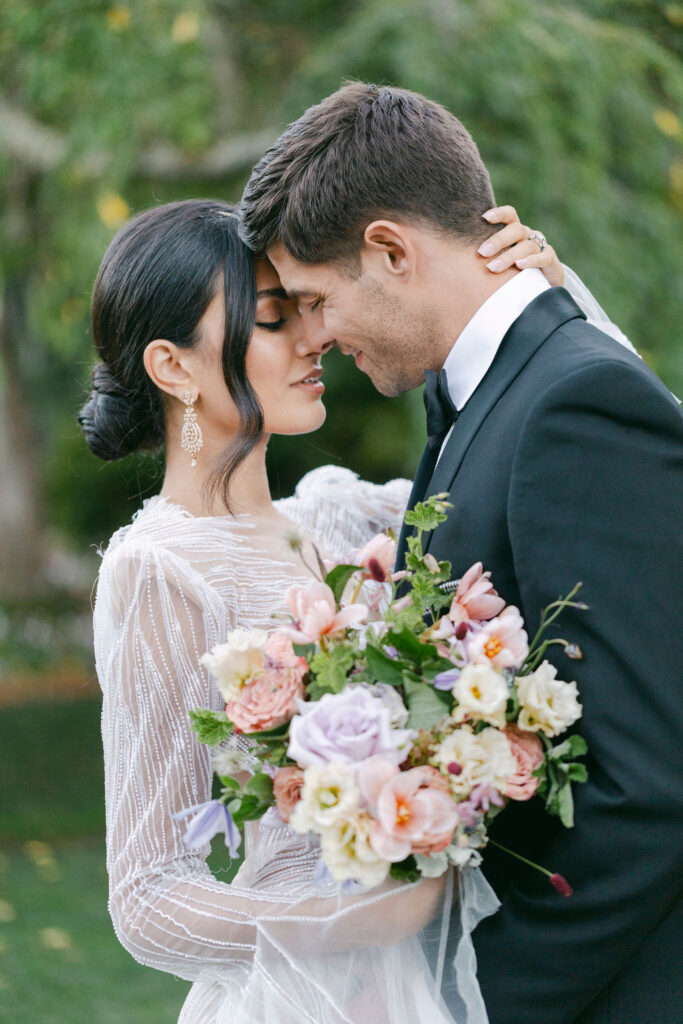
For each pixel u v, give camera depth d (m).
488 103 5.67
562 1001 1.76
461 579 1.84
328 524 2.76
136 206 7.32
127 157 6.47
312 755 1.63
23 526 12.49
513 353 2.04
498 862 1.91
